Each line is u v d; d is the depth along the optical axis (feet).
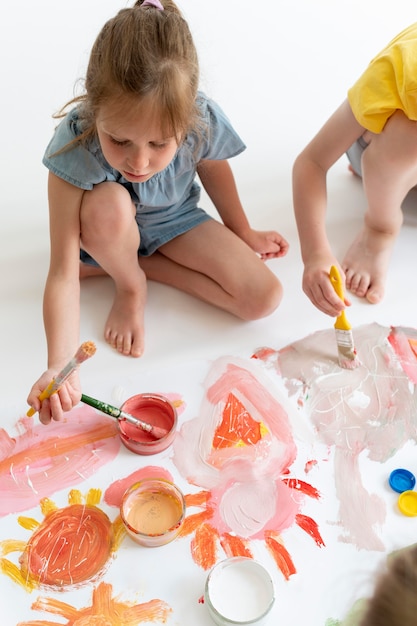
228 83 6.86
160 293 5.13
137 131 3.59
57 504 3.92
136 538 3.71
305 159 4.98
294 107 6.64
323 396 4.42
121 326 4.78
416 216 5.65
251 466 4.08
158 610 3.54
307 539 3.78
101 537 3.79
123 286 4.80
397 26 7.62
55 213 4.24
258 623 3.37
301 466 4.09
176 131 3.68
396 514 3.88
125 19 3.59
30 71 6.84
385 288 5.11
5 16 7.48
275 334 4.83
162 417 4.28
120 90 3.51
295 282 5.19
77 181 4.13
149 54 3.51
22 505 3.92
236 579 3.54
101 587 3.61
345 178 5.98
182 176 4.57
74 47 7.13
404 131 4.33
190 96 3.72
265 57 7.17
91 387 4.50
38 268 5.23
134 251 4.56
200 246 4.96
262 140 6.31
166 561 3.70
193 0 7.77
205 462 4.10
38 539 3.78
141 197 4.47
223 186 4.93
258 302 4.75
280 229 5.59
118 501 3.95
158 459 4.13
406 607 2.05
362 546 3.75
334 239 5.48
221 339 4.81
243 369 4.58
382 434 4.23
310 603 3.54
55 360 3.98
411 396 4.42
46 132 6.25
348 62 7.16
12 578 3.63
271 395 4.43
